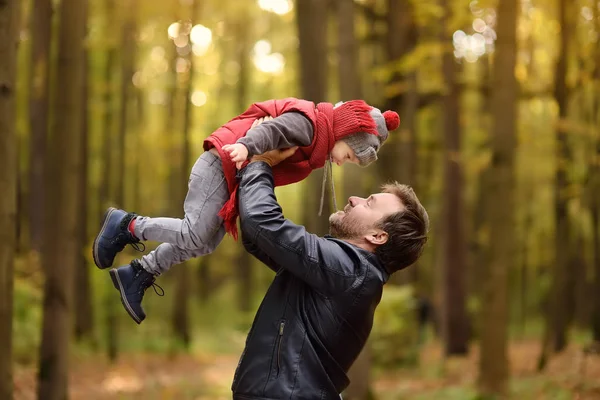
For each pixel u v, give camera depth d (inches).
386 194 109.0
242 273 919.0
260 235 98.0
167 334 674.8
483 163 438.9
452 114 512.4
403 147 499.8
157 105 876.6
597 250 534.6
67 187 242.4
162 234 104.4
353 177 286.0
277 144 101.5
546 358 423.8
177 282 639.1
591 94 507.5
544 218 837.8
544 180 722.2
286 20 733.3
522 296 815.7
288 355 99.9
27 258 520.4
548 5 454.9
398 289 496.7
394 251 105.5
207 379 460.8
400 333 474.3
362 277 102.0
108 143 612.1
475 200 764.0
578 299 768.9
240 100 864.3
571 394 332.2
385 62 494.9
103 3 575.5
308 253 99.0
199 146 877.8
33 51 417.1
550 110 533.0
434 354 558.6
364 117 107.0
